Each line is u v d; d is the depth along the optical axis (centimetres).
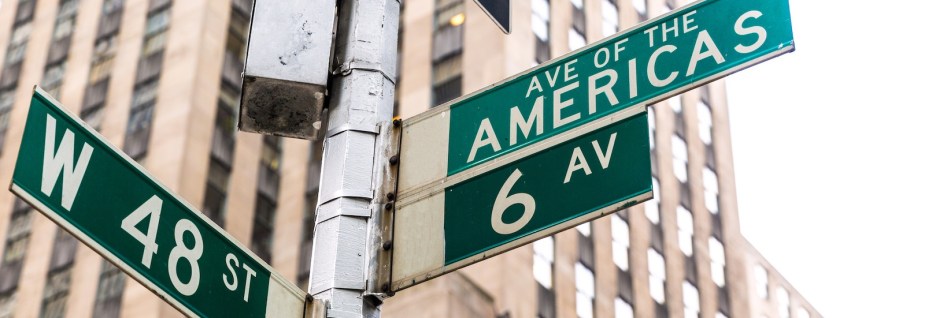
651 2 5919
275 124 581
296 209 4094
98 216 498
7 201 4206
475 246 536
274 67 566
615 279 4866
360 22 600
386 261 545
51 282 3888
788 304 6675
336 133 573
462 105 589
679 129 6019
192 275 518
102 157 511
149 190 523
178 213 529
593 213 527
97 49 4531
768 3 568
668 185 5688
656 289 5175
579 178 541
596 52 590
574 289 4519
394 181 565
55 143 496
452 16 4544
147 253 508
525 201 544
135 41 4444
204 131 4044
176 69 4212
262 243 4000
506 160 561
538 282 4281
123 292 3712
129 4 4609
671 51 574
